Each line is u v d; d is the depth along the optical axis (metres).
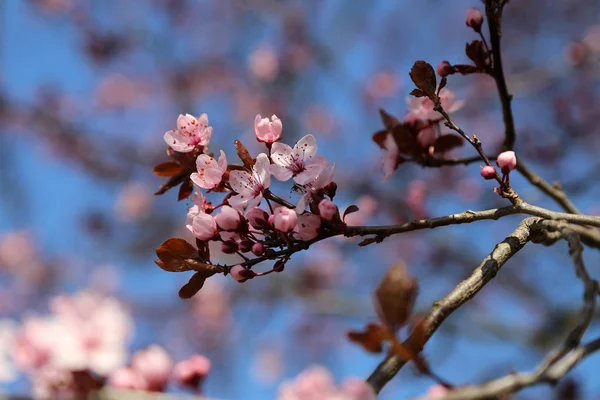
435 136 2.99
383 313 1.84
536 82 6.43
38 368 2.10
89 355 2.18
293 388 1.82
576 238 2.15
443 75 2.77
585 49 6.14
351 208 2.19
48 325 2.19
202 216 2.26
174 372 2.35
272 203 2.75
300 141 2.30
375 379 1.81
